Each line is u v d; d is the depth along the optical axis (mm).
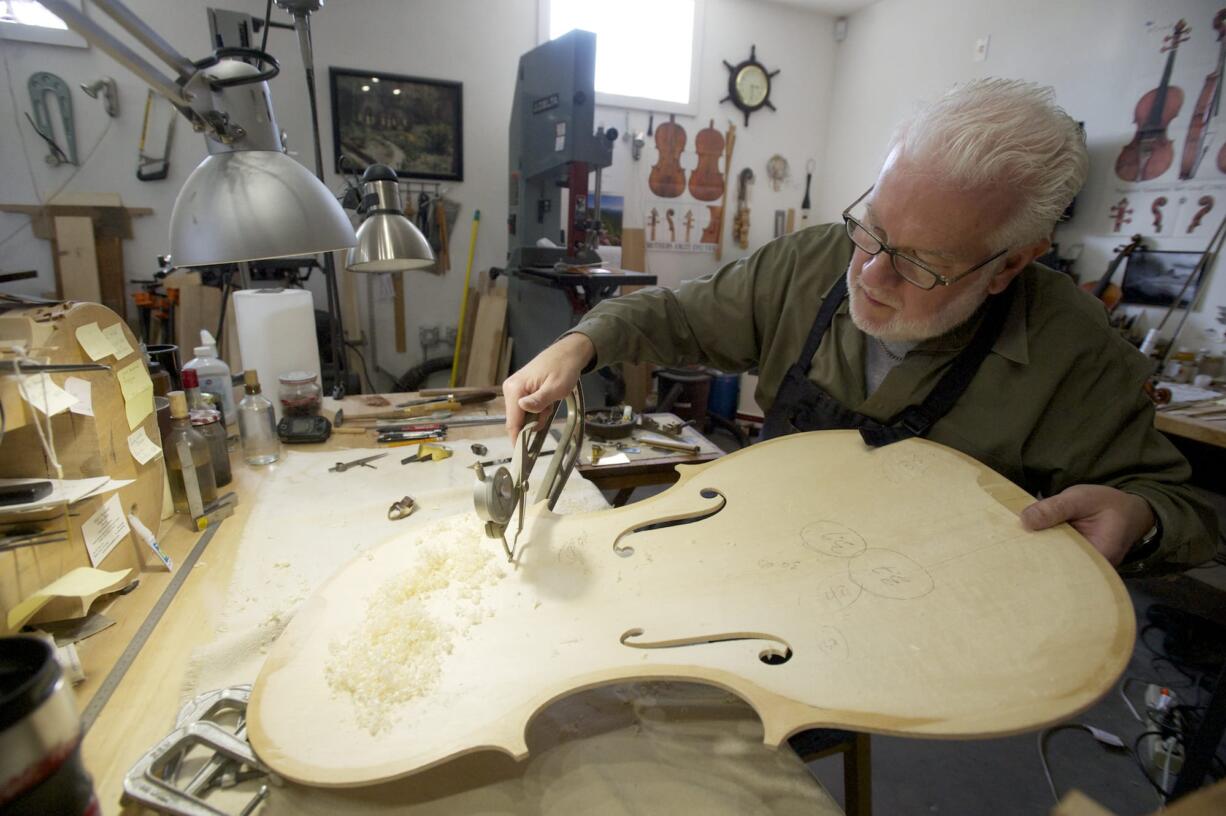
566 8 3293
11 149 2521
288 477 1344
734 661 648
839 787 1608
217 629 840
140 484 980
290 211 951
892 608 704
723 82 3699
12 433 804
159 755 607
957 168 772
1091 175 2717
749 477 958
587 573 786
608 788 634
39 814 396
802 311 1178
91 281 2693
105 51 750
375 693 619
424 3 2984
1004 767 1647
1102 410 962
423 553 827
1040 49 2855
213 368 1522
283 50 2822
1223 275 2326
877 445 983
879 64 3652
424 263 1541
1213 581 2273
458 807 604
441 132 3146
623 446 1681
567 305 2584
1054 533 783
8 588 714
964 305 896
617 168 3605
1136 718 1779
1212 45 2297
